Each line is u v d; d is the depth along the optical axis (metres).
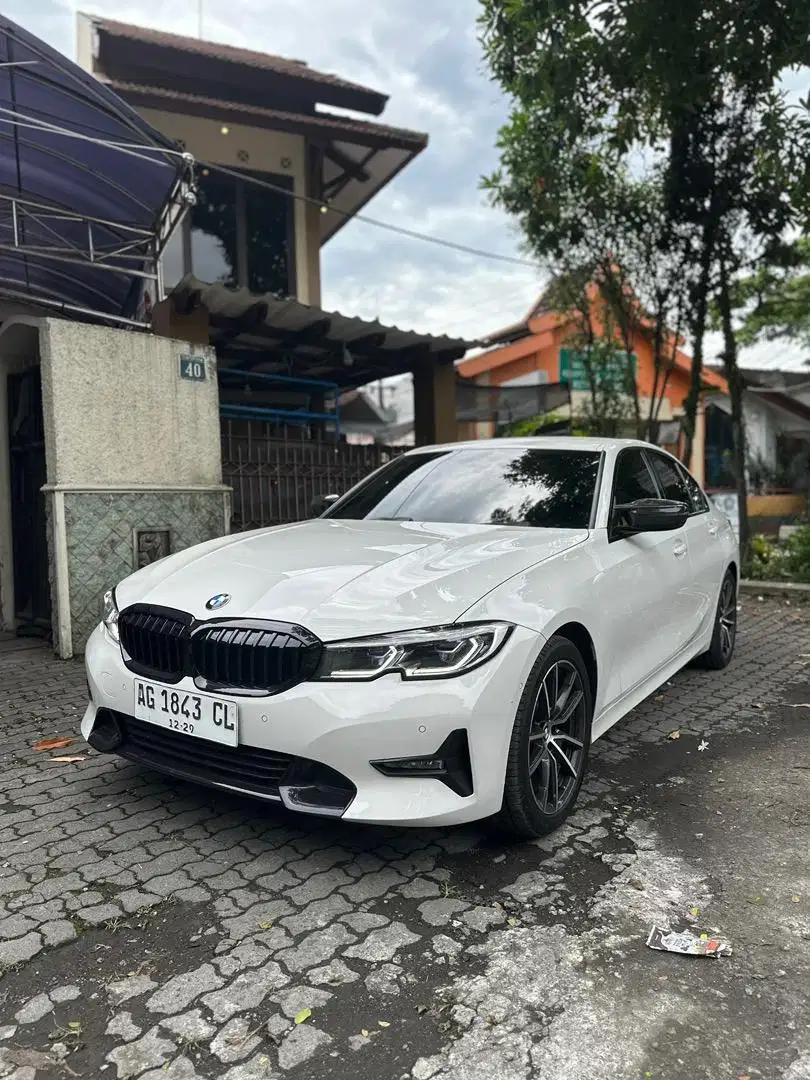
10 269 7.34
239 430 8.11
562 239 9.15
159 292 7.04
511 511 3.71
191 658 2.72
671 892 2.58
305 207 11.40
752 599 8.72
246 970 2.16
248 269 11.11
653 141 8.15
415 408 10.12
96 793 3.36
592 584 3.18
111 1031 1.93
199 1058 1.84
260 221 11.21
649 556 3.85
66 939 2.30
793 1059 1.84
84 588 5.87
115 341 5.99
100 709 3.08
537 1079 1.78
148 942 2.29
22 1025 1.95
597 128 7.79
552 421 14.73
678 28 5.87
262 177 11.16
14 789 3.41
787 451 18.36
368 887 2.59
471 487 3.97
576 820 3.11
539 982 2.12
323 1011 2.00
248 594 2.78
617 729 4.25
